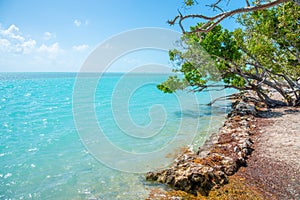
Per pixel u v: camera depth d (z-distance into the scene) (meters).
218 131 11.61
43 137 12.71
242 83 17.14
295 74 17.05
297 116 12.99
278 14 14.79
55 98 34.06
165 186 6.16
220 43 16.06
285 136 9.54
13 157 9.56
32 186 7.03
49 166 8.52
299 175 6.23
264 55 15.84
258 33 16.14
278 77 18.61
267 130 10.64
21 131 14.20
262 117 13.44
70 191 6.60
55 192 6.62
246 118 12.91
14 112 21.47
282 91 16.64
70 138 12.31
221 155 7.53
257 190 5.56
